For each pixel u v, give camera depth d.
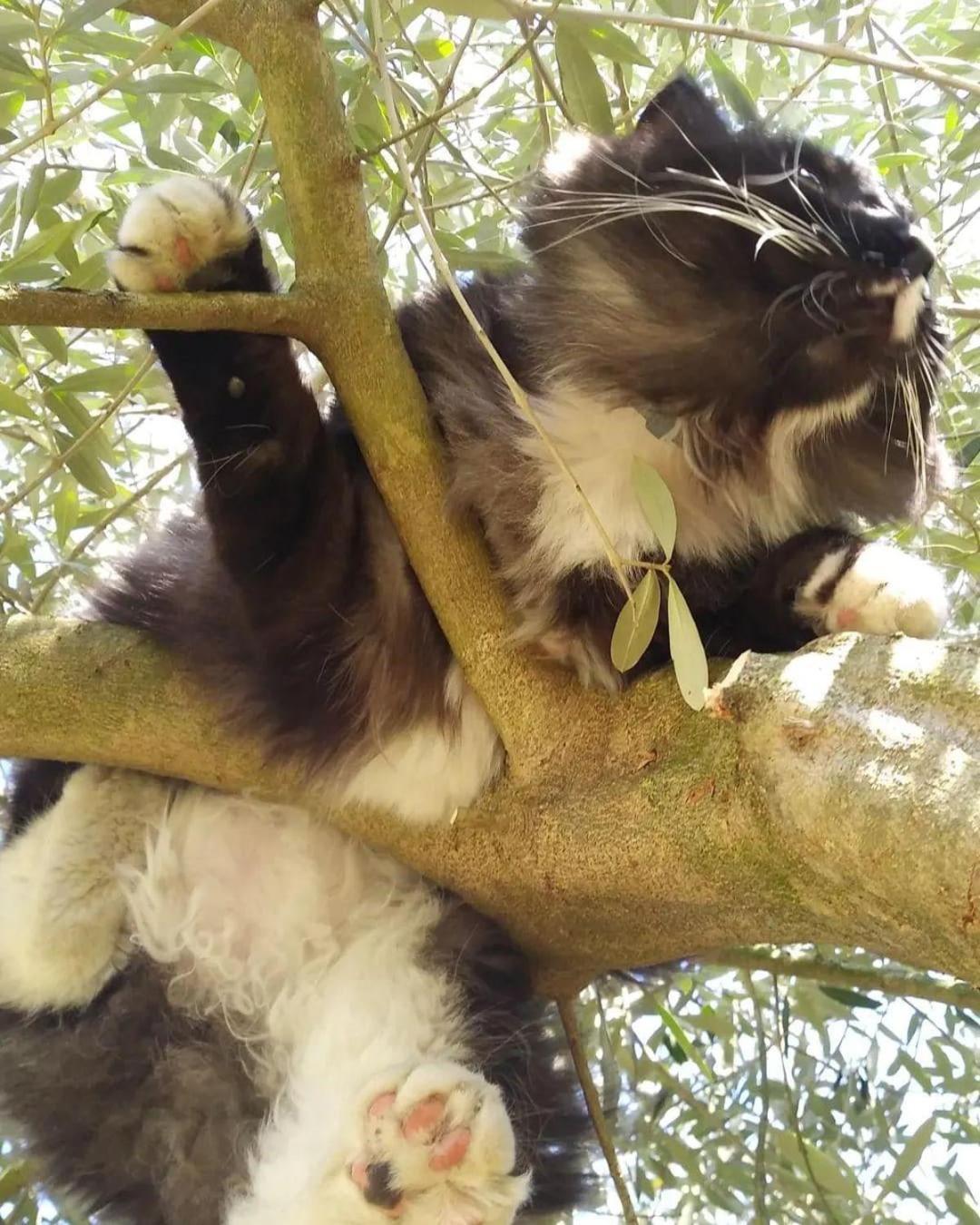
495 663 0.43
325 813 0.50
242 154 0.54
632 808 0.39
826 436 0.50
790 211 0.47
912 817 0.32
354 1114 0.44
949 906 0.31
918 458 0.50
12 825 0.57
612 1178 0.54
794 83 0.61
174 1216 0.50
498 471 0.47
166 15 0.44
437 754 0.47
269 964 0.52
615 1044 0.66
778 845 0.36
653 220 0.48
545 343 0.49
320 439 0.48
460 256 0.52
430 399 0.50
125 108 0.59
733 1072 0.70
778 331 0.47
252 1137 0.50
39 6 0.47
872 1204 0.64
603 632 0.45
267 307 0.41
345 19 0.47
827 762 0.34
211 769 0.49
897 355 0.48
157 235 0.44
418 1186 0.43
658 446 0.49
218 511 0.47
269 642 0.48
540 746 0.42
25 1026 0.53
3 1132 0.55
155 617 0.51
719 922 0.40
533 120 0.59
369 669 0.48
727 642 0.51
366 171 0.56
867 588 0.49
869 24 0.53
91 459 0.54
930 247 0.48
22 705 0.47
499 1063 0.50
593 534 0.48
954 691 0.34
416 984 0.50
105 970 0.52
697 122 0.49
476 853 0.45
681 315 0.47
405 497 0.43
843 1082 0.68
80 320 0.37
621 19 0.45
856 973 0.59
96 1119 0.52
